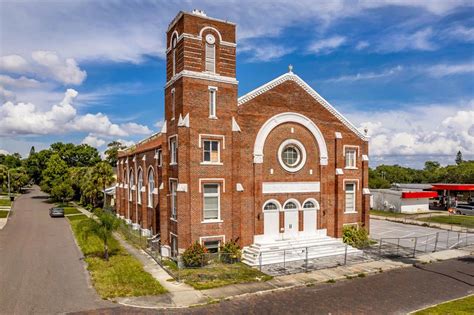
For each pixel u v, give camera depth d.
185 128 24.19
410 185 72.88
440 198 63.78
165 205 26.70
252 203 26.97
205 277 21.23
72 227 40.31
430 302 17.69
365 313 16.27
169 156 26.84
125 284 19.81
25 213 53.94
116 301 17.44
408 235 37.06
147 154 34.31
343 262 25.14
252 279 21.00
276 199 28.03
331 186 30.64
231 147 25.88
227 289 19.31
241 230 26.30
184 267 23.31
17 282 20.31
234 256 24.70
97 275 21.41
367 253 28.09
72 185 67.31
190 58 24.59
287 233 28.53
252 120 27.12
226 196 25.59
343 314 16.14
